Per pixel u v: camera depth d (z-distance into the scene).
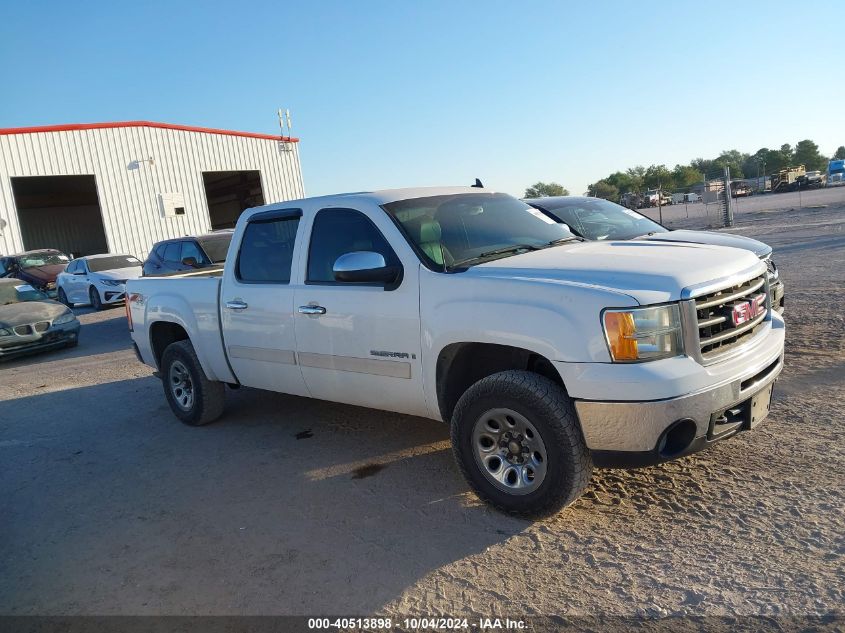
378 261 4.13
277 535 3.90
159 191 26.94
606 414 3.35
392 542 3.69
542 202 8.88
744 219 27.31
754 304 3.87
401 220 4.44
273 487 4.62
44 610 3.36
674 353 3.39
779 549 3.25
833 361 6.22
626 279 3.50
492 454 3.85
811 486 3.84
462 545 3.58
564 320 3.44
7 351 11.11
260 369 5.36
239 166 29.19
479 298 3.80
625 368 3.30
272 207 5.27
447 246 4.36
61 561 3.87
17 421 7.20
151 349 6.60
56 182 31.94
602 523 3.67
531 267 3.89
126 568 3.70
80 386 8.72
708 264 3.76
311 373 4.91
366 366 4.48
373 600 3.17
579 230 7.99
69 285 19.25
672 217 35.34
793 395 5.41
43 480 5.26
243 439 5.73
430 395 4.17
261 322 5.20
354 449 5.21
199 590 3.39
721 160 119.69
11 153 23.94
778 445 4.46
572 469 3.50
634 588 3.07
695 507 3.75
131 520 4.33
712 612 2.85
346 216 4.69
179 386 6.39
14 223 24.17
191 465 5.24
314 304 4.73
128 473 5.21
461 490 4.27
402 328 4.20
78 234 43.34
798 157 123.31
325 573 3.44
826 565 3.08
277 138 30.36
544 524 3.73
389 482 4.50
